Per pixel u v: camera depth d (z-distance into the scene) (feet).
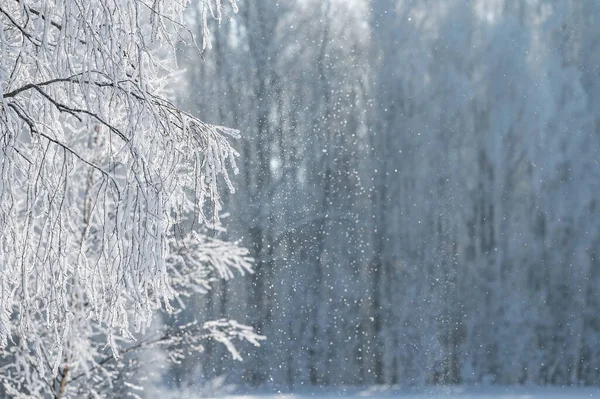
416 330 101.24
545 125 108.47
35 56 16.67
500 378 100.73
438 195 107.76
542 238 105.70
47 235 17.07
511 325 102.12
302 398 91.35
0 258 16.38
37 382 28.14
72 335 27.91
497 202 107.55
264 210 103.65
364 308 103.19
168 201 16.92
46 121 17.38
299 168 107.45
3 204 15.85
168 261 31.89
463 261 105.40
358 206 107.04
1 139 15.66
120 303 17.02
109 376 30.35
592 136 107.45
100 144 28.43
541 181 107.24
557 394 93.91
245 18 107.96
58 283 16.97
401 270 104.73
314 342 101.30
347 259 104.94
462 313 103.09
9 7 18.65
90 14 16.11
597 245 104.32
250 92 106.83
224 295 99.50
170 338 32.60
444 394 94.48
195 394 79.92
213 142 17.16
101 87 16.52
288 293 102.42
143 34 16.87
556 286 103.55
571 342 101.50
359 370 100.99
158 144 16.46
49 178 17.25
